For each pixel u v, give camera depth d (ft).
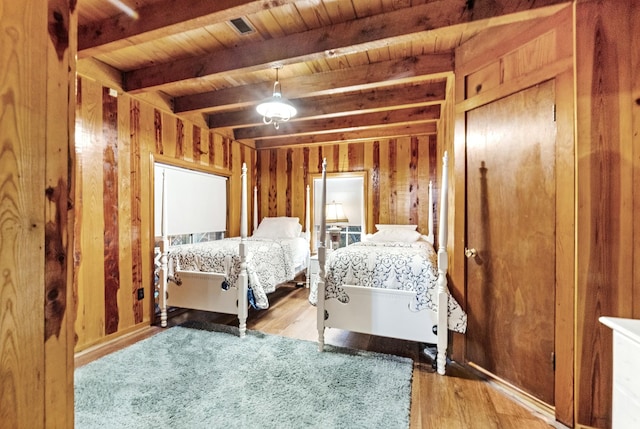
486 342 6.79
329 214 14.82
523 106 5.98
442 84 10.15
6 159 1.86
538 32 5.66
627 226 4.67
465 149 7.23
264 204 16.96
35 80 2.02
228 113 13.23
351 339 9.00
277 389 6.24
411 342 8.76
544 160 5.63
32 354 2.01
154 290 10.50
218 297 9.50
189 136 12.32
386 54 8.27
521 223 6.05
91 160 8.57
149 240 10.38
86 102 8.43
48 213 2.10
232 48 7.97
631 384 3.29
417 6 6.33
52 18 2.13
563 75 5.25
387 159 14.98
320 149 16.15
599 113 4.81
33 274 2.01
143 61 8.73
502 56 6.37
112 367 7.13
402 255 7.98
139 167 10.07
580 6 4.91
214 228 14.21
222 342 8.55
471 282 7.10
